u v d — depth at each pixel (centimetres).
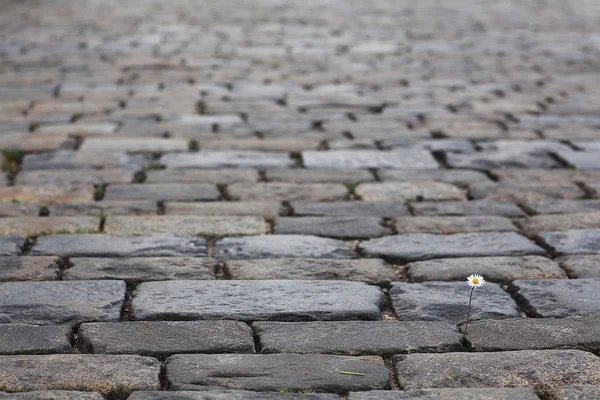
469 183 480
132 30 1080
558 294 327
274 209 431
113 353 275
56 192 450
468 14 1320
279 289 329
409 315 310
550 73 821
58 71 792
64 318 301
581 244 383
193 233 394
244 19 1212
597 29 1146
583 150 550
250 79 771
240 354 276
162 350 278
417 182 479
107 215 416
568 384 258
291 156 530
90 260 356
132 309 308
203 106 661
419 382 260
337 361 272
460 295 328
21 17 1209
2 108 641
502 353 278
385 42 1005
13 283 329
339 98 698
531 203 444
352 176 490
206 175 486
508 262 362
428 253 371
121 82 748
